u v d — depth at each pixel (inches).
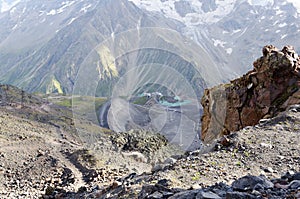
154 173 365.4
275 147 423.8
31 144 1688.0
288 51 708.7
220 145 436.8
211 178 338.0
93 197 429.4
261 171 356.8
